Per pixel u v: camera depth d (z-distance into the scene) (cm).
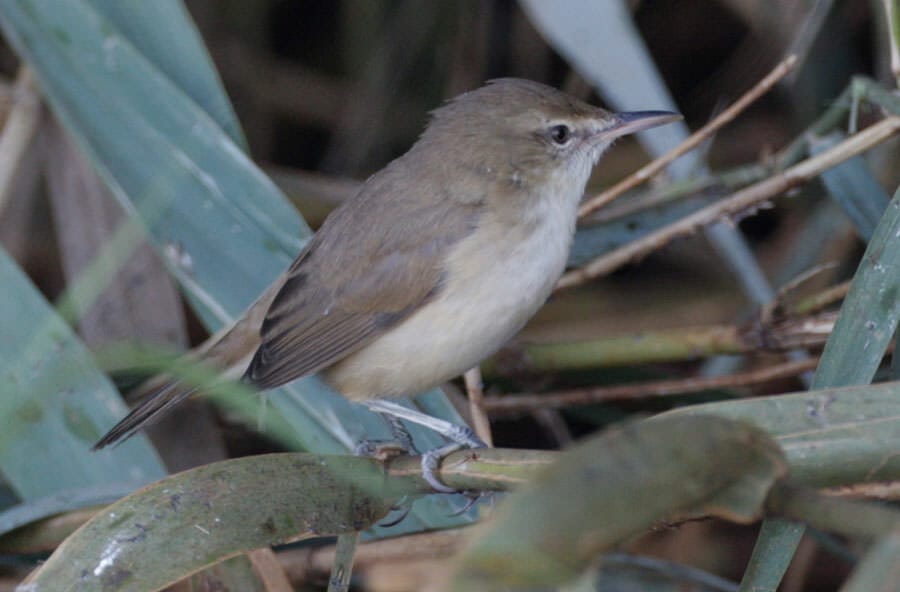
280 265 888
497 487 607
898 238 632
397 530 801
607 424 1055
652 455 404
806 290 1119
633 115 879
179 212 887
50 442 806
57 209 1034
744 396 1024
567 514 388
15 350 821
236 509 602
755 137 1250
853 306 632
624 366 995
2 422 707
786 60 882
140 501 595
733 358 1068
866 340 624
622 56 1017
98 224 1027
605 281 1244
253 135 1300
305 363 814
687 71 1298
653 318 1211
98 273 726
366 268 812
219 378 777
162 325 995
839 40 1148
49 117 1041
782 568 554
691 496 410
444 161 837
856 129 977
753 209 916
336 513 623
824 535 841
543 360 1000
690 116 1281
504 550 380
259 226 895
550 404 977
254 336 847
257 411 662
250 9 1280
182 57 938
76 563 580
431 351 805
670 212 1048
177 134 908
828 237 1130
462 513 762
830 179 915
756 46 1224
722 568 1034
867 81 875
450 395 960
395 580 839
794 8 1168
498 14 1274
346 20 1289
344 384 830
